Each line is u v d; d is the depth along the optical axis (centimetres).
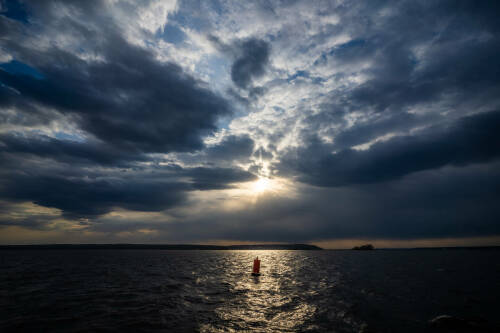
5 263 5688
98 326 1249
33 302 1750
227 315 1449
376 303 1733
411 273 3528
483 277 2936
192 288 2338
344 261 6575
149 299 1850
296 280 2906
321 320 1362
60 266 4862
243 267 4747
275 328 1235
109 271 3894
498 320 1325
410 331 1185
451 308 1568
